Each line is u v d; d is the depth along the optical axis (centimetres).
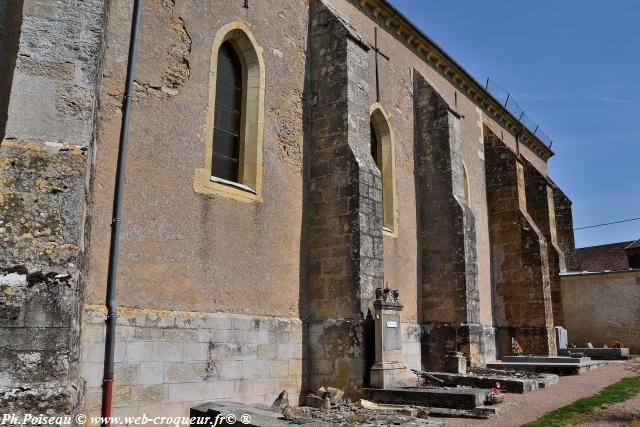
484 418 1006
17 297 608
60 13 727
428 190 1820
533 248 2248
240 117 1242
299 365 1223
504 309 2284
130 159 952
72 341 641
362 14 1678
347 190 1276
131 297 916
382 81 1719
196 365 992
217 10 1164
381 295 1213
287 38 1352
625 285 2606
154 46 1023
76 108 705
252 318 1123
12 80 683
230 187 1133
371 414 1009
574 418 949
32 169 652
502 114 2638
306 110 1377
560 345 2391
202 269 1040
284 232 1248
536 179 2741
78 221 668
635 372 1675
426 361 1689
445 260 1734
